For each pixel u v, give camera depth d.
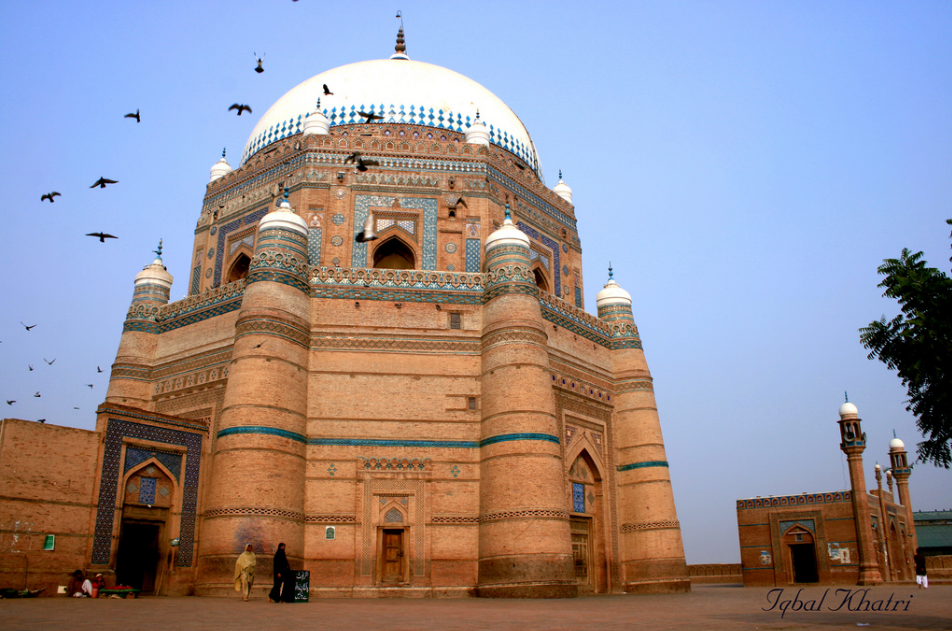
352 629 7.45
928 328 8.36
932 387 8.55
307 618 8.89
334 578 15.58
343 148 19.59
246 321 15.89
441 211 19.50
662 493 19.14
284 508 14.98
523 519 15.22
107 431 14.26
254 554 14.17
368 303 17.41
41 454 13.25
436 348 17.34
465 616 9.45
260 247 16.77
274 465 15.02
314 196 19.11
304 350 16.59
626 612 10.37
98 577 13.09
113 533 14.02
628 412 20.12
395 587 15.70
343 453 16.34
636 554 18.88
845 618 8.98
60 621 7.95
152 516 14.83
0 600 11.45
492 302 17.30
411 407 16.88
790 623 8.27
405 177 19.59
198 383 17.84
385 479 16.38
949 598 13.09
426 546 16.09
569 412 18.78
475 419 17.00
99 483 13.98
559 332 19.19
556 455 15.91
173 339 18.86
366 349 17.08
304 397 16.36
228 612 9.75
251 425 15.02
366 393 16.80
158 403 18.53
